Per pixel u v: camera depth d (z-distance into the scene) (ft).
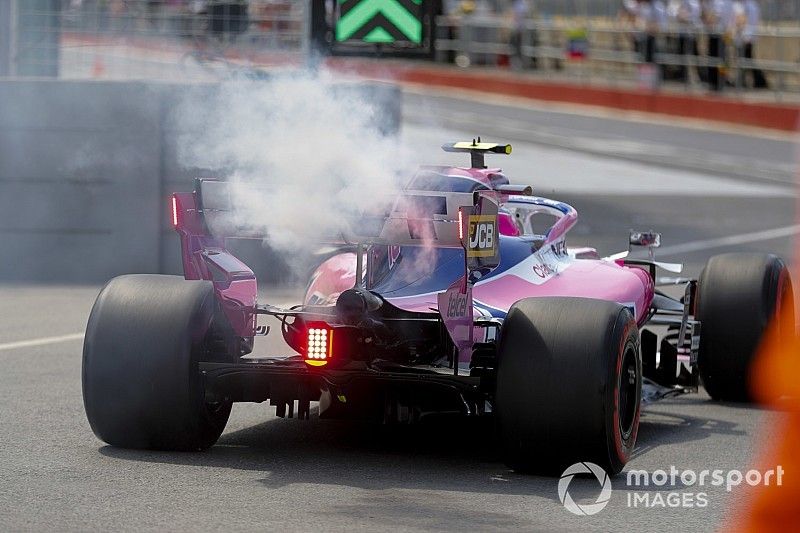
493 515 66.64
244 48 188.14
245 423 88.63
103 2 184.24
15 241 158.10
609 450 72.69
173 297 75.82
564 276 87.86
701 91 428.97
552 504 69.05
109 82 155.43
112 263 157.69
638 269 94.73
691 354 95.14
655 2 432.66
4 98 156.25
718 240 200.64
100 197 157.07
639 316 90.38
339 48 179.52
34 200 157.58
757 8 418.51
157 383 74.84
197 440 77.25
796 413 97.09
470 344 75.72
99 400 75.77
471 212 72.49
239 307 79.20
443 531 63.57
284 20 187.52
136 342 75.00
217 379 76.89
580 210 232.12
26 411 89.92
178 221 76.79
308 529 63.36
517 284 83.71
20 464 75.15
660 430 90.48
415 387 76.43
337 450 80.84
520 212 95.66
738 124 400.47
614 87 450.30
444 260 80.89
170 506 66.95
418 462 78.07
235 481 72.28
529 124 400.26
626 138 371.35
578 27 453.58
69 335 122.42
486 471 76.02
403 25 179.11
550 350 72.02
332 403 78.69
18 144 157.17
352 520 65.10
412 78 509.35
